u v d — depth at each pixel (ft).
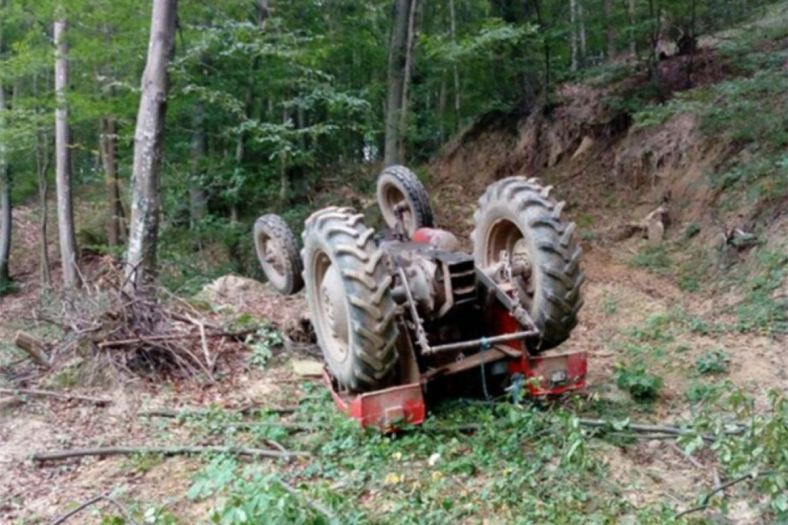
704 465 10.57
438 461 10.50
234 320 18.39
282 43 31.24
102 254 38.83
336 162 46.21
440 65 41.37
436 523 8.90
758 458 8.38
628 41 37.06
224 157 36.14
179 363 15.35
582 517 8.95
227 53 29.07
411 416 11.43
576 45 42.34
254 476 8.90
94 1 31.53
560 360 12.41
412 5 34.94
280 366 15.89
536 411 11.60
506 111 42.09
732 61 31.63
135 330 15.69
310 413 13.07
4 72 33.17
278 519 7.27
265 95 35.76
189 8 31.81
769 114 26.17
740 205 24.43
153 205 23.58
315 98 32.40
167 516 8.44
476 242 14.26
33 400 13.99
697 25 35.73
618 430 11.46
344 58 44.68
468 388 13.24
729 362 15.75
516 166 39.32
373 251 11.50
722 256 22.88
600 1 36.94
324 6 41.98
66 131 38.37
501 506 9.29
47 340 18.08
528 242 12.46
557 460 10.57
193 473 10.96
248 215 37.06
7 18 35.35
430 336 12.71
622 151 33.01
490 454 10.74
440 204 38.04
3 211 49.08
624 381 13.80
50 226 58.34
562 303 12.14
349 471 10.55
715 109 27.58
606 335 18.92
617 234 28.22
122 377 14.73
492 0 39.27
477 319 13.02
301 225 33.91
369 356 11.30
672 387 14.47
